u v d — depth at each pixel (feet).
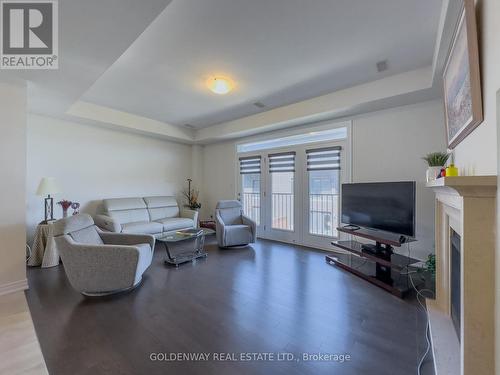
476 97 4.17
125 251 8.23
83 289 8.20
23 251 8.84
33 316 7.01
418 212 10.77
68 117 13.34
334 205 13.74
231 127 16.76
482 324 3.66
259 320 6.85
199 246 13.89
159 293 8.50
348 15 6.46
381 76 10.04
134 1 5.18
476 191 3.62
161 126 17.07
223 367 5.12
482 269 3.64
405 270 9.11
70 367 5.08
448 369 4.74
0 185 8.44
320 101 12.26
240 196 18.65
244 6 6.07
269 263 11.69
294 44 7.76
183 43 7.66
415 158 10.85
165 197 18.20
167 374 4.91
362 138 12.44
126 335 6.16
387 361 5.28
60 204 12.85
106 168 15.78
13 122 8.74
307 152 14.80
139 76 9.98
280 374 4.94
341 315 7.11
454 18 5.58
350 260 11.55
